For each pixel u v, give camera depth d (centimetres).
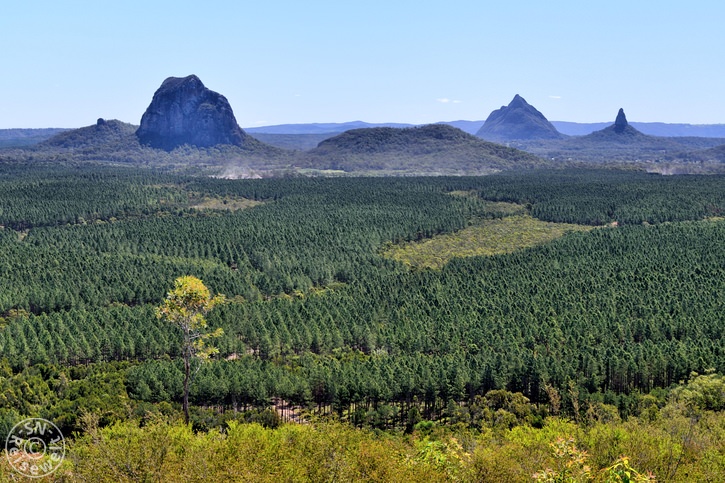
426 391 12288
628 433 6462
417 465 5056
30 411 10694
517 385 13050
